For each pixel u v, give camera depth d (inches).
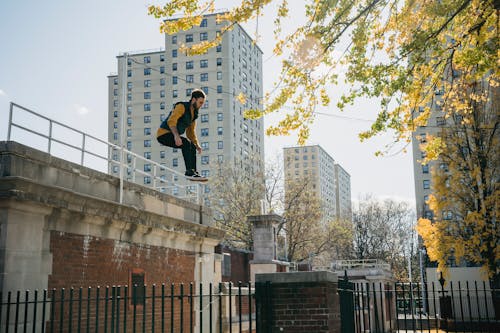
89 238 427.2
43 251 373.7
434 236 1215.6
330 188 7568.9
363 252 2851.9
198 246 625.3
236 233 1708.9
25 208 355.9
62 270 391.9
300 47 407.5
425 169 2935.5
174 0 373.4
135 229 490.9
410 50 414.6
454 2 410.6
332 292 372.8
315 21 404.8
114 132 4234.7
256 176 1776.6
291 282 362.9
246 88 4340.6
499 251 1114.7
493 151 1176.2
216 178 1809.8
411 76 439.2
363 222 2898.6
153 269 521.7
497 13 410.3
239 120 4121.6
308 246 1967.3
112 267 454.6
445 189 1218.0
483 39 418.3
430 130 2514.8
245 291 699.4
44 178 381.7
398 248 2962.6
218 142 3924.7
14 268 344.8
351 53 417.1
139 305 490.0
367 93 425.4
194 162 454.3
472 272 1718.8
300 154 6963.6
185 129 457.4
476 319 1302.9
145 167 4109.3
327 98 423.8
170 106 4092.0
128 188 492.7
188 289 588.4
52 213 382.3
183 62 4089.6
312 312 355.3
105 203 435.5
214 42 401.7
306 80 417.4
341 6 401.1
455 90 491.5
